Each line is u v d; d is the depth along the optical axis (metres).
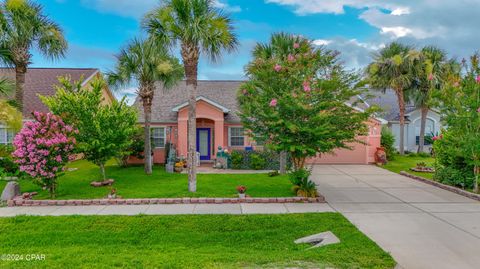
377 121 19.38
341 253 5.38
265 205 9.19
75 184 12.08
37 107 18.73
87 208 8.94
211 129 20.11
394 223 7.34
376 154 19.02
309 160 19.41
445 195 10.45
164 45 10.57
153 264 4.90
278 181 12.70
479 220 7.59
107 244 6.33
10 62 13.72
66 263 4.98
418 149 23.44
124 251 5.77
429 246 5.85
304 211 8.52
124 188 11.28
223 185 11.77
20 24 12.61
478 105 10.52
